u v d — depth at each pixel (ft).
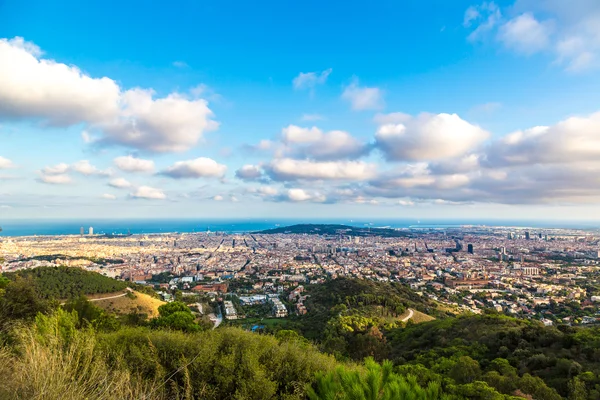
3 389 18.44
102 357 24.88
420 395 16.07
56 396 18.54
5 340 30.27
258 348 28.43
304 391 24.35
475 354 94.22
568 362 73.10
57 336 27.50
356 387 15.66
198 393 23.95
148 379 24.23
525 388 59.62
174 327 83.25
